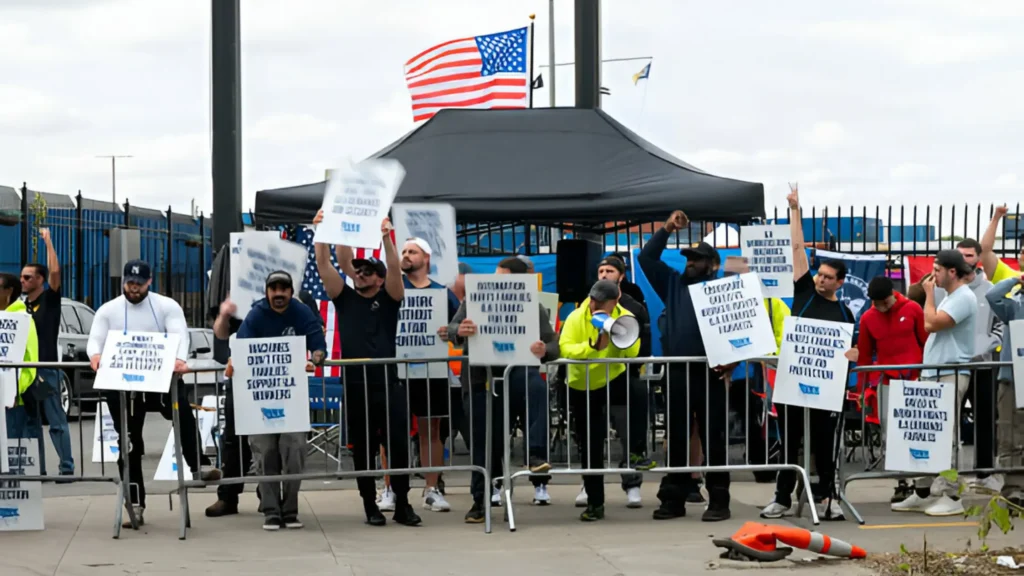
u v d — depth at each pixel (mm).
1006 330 9703
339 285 9203
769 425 10906
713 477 9359
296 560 7934
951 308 9617
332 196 8945
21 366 8844
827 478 9344
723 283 9133
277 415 8859
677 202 11312
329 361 8992
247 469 9953
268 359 8859
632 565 7730
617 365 9352
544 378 11094
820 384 9047
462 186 11594
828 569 7582
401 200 11586
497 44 17188
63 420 11719
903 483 9984
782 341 9125
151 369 8758
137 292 9336
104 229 25125
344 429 9391
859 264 15406
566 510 9953
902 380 9375
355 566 7742
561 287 13211
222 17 12039
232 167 12094
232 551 8242
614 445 11938
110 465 13508
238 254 10000
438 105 17031
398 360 9008
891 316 10117
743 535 7918
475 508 9406
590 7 13008
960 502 9641
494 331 9016
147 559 7969
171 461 10250
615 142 12055
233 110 12094
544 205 11438
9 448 8977
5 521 8961
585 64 13016
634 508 10031
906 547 8219
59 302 11773
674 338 9422
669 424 9328
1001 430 9586
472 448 9531
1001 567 7562
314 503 10461
